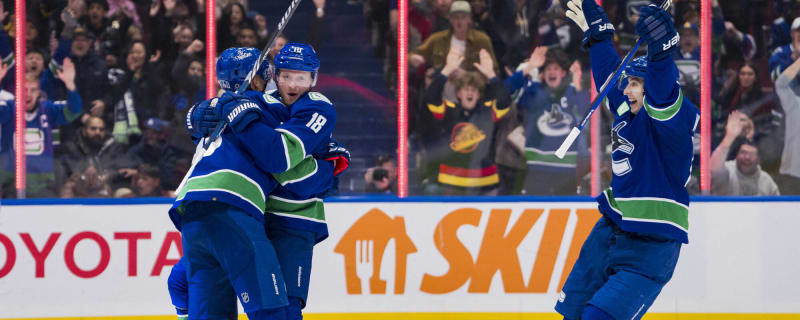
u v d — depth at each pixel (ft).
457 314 19.84
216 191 11.18
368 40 23.44
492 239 19.90
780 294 19.79
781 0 21.54
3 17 21.20
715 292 19.75
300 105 11.69
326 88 22.89
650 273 12.64
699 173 21.57
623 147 12.86
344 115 22.59
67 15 21.42
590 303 12.66
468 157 21.77
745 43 21.61
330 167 12.36
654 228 12.57
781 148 21.54
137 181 21.74
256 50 12.35
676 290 19.75
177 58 21.81
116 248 19.34
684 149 12.50
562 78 21.77
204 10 21.91
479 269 19.84
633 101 12.82
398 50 21.54
